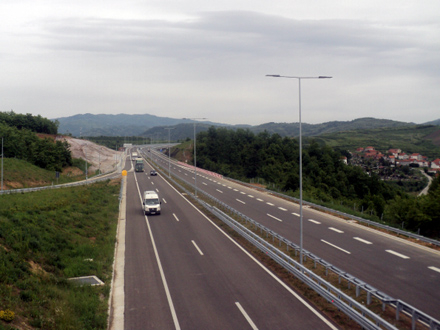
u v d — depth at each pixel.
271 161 101.31
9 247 17.19
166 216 35.03
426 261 20.31
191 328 12.45
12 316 10.88
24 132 83.94
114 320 13.23
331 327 12.27
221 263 20.11
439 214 33.09
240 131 125.88
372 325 11.21
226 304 14.45
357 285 14.76
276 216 34.38
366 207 54.69
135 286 16.78
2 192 40.56
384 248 23.16
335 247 23.38
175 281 17.34
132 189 56.06
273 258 20.06
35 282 14.49
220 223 31.36
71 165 88.00
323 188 73.00
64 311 12.45
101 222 30.14
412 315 11.88
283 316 13.23
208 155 117.12
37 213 25.80
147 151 162.62
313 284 15.34
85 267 18.47
